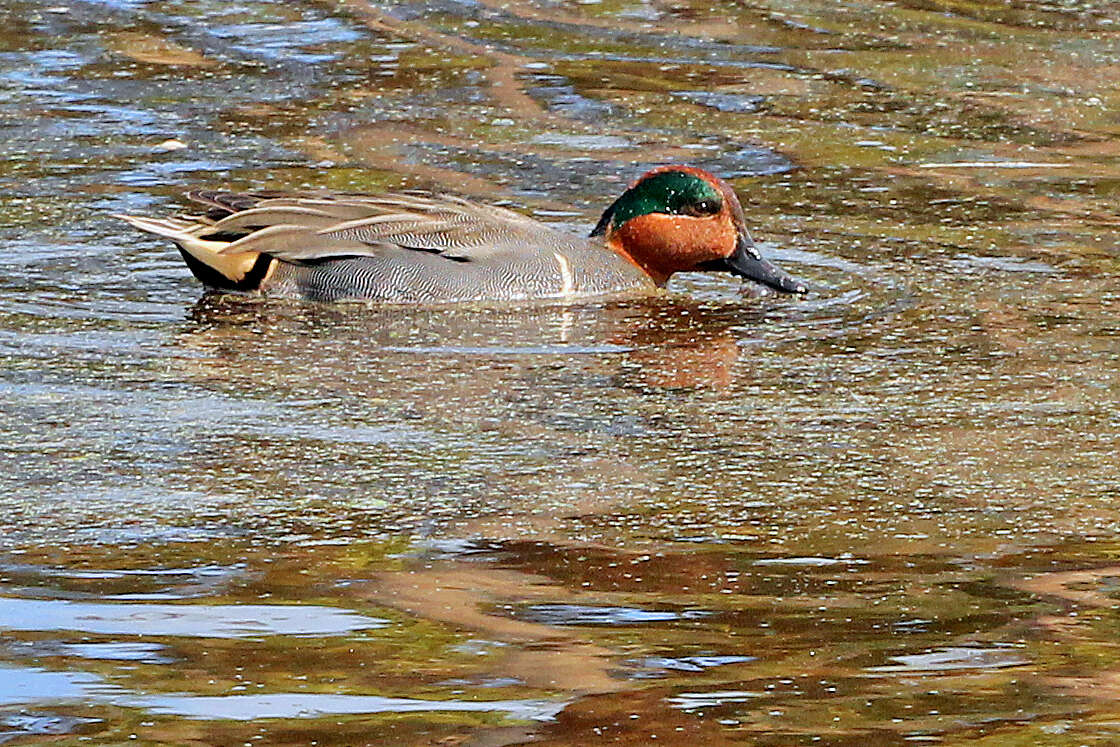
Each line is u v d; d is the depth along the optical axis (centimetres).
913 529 1005
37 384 1235
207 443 1132
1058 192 1708
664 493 1058
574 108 1947
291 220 1462
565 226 1606
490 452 1124
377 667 817
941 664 824
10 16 2228
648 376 1282
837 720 766
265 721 764
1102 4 2373
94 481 1063
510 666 819
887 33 2242
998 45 2197
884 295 1464
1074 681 803
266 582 918
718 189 1501
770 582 926
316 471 1086
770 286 1487
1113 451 1135
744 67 2097
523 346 1352
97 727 759
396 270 1447
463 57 2119
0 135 1797
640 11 2325
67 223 1581
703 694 791
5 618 870
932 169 1772
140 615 874
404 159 1775
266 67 2059
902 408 1213
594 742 744
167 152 1770
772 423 1185
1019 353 1326
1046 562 955
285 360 1302
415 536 986
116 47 2114
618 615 879
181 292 1453
